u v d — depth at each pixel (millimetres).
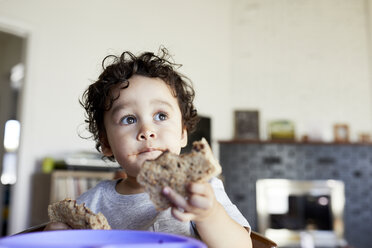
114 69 698
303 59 4422
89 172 2594
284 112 4320
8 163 4062
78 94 3086
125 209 652
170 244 310
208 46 4184
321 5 4508
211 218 482
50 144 2895
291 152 4016
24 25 2863
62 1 3096
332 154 4027
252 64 4383
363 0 4500
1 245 321
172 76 723
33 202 2705
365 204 3969
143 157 597
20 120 2803
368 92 4371
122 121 634
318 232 3838
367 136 4164
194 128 931
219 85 4215
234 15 4469
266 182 3957
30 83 2846
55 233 380
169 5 3904
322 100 4355
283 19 4484
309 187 3953
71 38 3115
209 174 399
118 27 3455
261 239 731
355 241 3902
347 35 4465
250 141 3971
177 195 390
